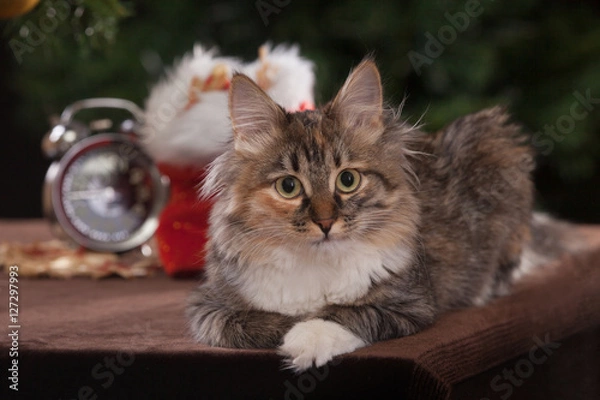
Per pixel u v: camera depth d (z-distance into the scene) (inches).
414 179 126.3
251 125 111.7
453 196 133.9
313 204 106.1
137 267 163.2
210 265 116.9
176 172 149.9
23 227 223.8
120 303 135.1
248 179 110.0
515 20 248.5
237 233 110.2
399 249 113.0
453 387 105.8
